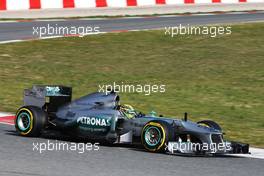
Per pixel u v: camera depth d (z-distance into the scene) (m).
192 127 43.69
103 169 36.94
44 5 117.88
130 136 44.47
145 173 36.34
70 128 46.53
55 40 98.06
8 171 35.09
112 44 97.56
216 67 86.25
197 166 39.31
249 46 100.50
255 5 146.88
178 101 68.38
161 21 120.69
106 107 46.19
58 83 74.12
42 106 47.84
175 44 99.88
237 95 72.38
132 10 128.50
